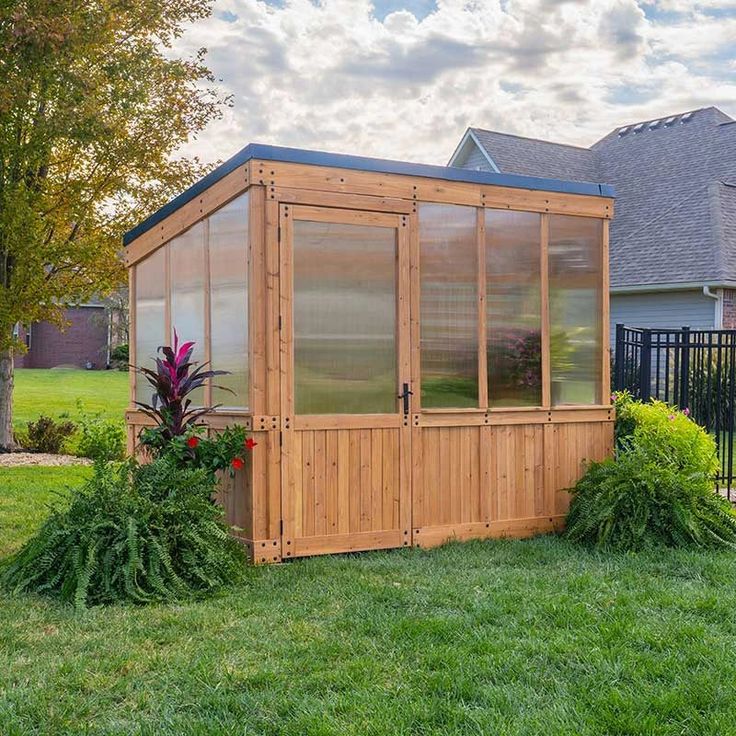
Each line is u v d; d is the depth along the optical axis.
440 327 6.72
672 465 6.81
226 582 5.36
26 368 34.66
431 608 4.80
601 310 7.41
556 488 7.20
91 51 11.66
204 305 6.79
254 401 6.02
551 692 3.56
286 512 6.09
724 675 3.68
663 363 14.72
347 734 3.13
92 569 5.05
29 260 11.75
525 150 19.94
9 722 3.24
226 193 6.36
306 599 5.02
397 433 6.53
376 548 6.43
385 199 6.47
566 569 5.77
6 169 11.55
